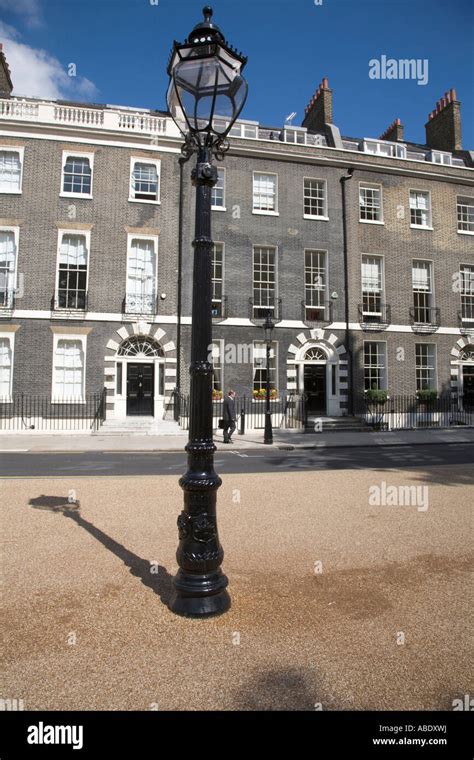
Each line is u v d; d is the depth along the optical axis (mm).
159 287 19781
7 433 17422
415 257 22969
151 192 20172
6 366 18594
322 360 21500
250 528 5926
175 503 7160
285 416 20484
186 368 19750
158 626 3516
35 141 19125
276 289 21109
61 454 13375
